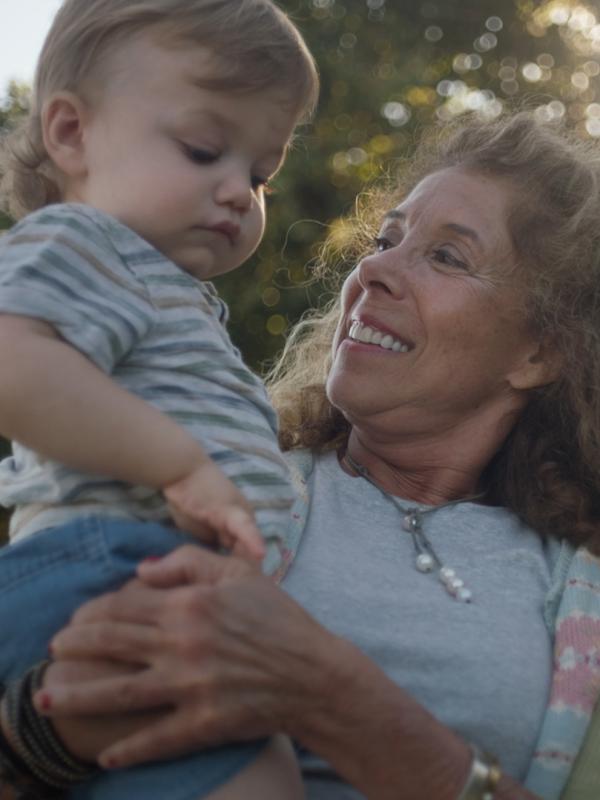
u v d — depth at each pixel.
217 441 1.81
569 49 9.52
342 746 1.85
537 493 2.60
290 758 1.82
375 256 2.61
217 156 1.88
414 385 2.53
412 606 2.29
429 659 2.22
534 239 2.62
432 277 2.56
